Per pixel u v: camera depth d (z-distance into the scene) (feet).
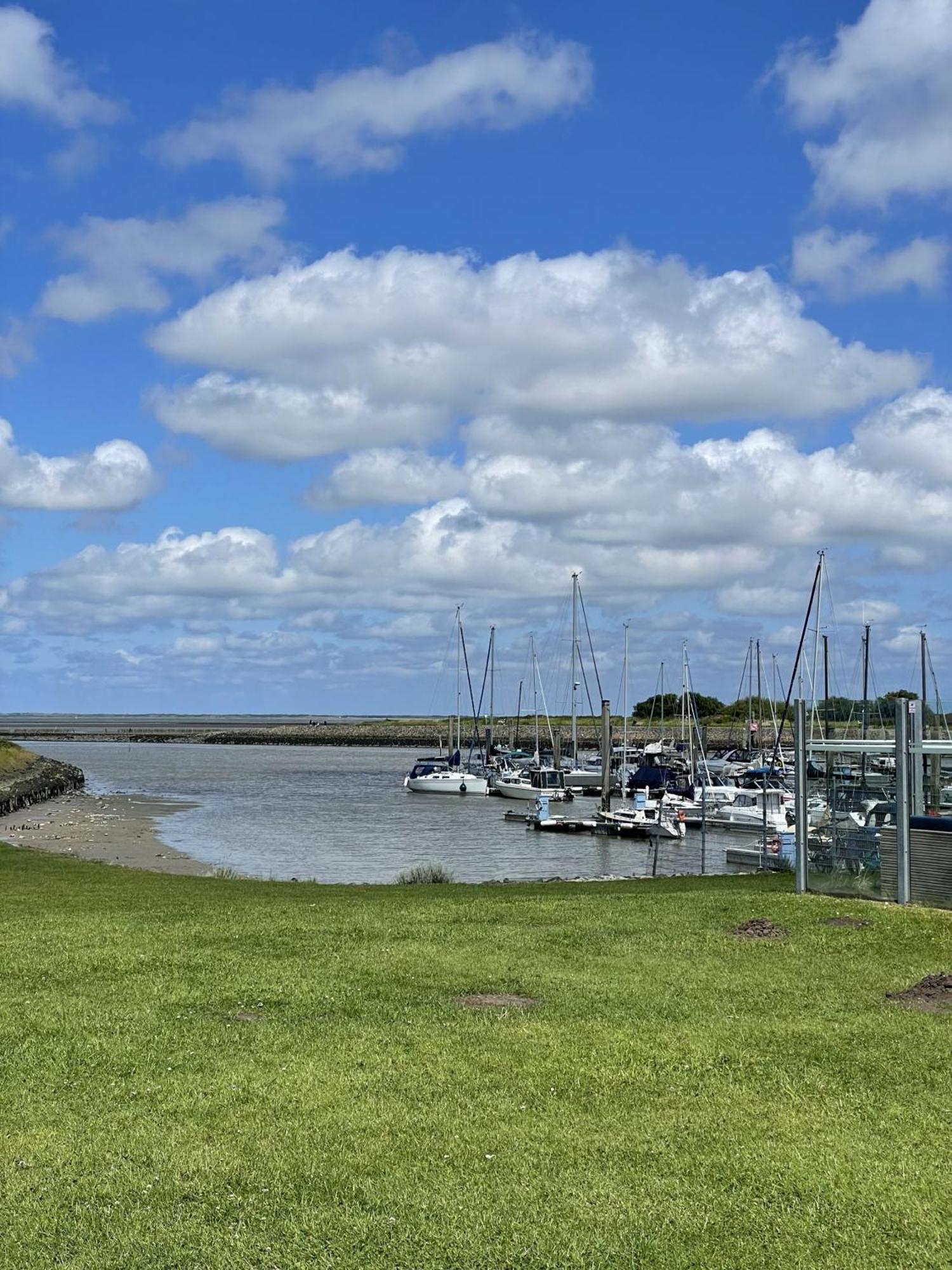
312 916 61.05
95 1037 36.04
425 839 185.68
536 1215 24.61
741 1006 41.50
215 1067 33.45
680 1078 33.35
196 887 89.56
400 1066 33.81
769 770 290.76
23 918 60.95
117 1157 27.12
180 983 43.21
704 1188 26.12
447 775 298.15
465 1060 34.45
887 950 52.16
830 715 92.73
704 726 469.98
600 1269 22.61
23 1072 32.83
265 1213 24.50
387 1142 28.22
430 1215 24.50
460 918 59.72
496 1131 29.07
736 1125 29.86
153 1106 30.42
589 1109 30.81
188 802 260.42
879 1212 25.09
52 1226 23.79
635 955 50.11
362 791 309.22
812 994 43.62
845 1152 28.27
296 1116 29.78
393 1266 22.52
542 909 63.05
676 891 83.82
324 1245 23.20
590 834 195.62
